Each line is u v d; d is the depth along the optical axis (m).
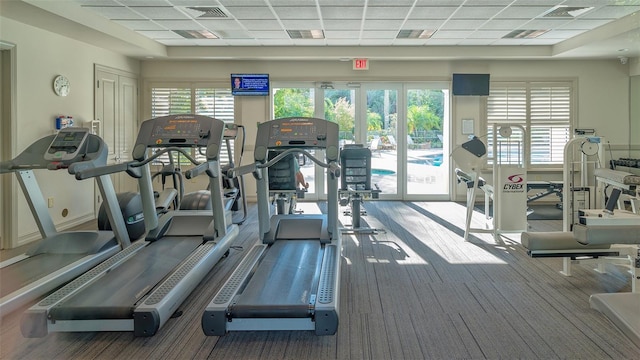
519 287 3.56
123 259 3.48
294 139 3.87
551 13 5.54
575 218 4.75
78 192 6.06
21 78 5.04
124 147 7.39
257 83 7.85
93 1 4.97
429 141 8.17
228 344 2.60
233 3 5.09
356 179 5.49
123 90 7.35
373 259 4.41
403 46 7.43
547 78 7.88
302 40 7.00
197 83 7.97
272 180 5.30
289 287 2.85
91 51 6.43
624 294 2.93
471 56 7.45
